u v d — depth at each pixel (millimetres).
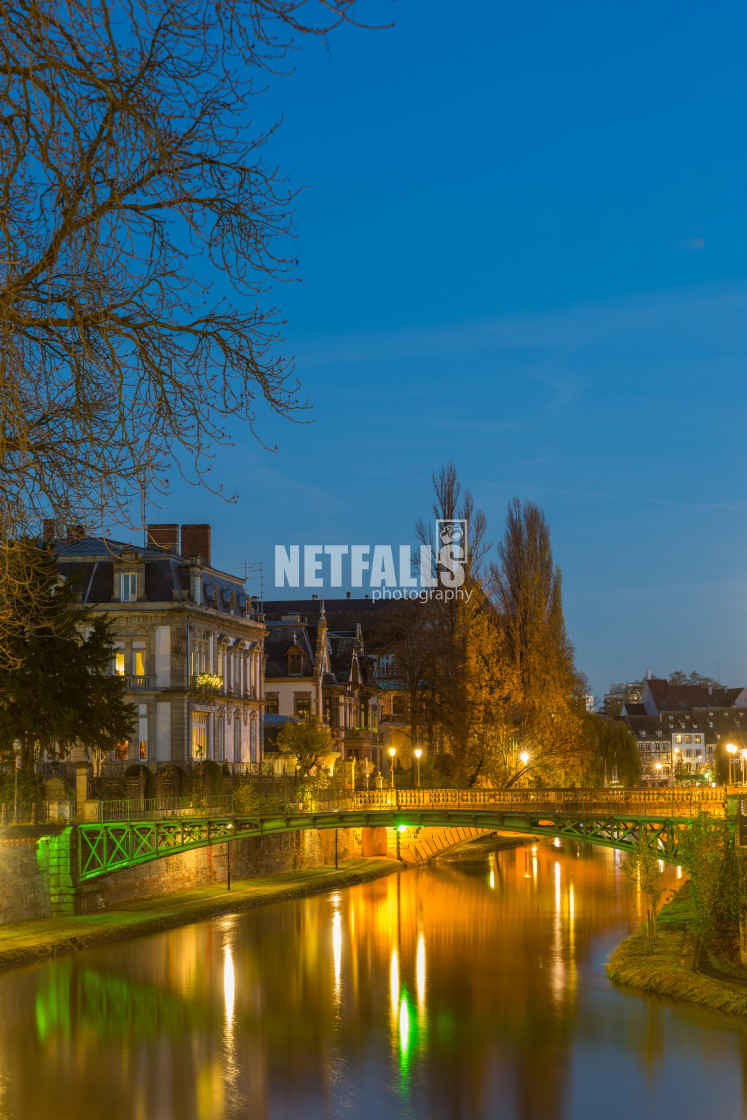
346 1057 36969
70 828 60594
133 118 12008
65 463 13703
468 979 48344
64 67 11523
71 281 12750
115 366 13406
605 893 76688
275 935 59000
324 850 91562
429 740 97000
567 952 54312
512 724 95938
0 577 13461
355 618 151125
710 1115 30922
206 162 12836
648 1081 33906
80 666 61062
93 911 61969
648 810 60938
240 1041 38969
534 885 81688
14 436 12977
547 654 96562
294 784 88500
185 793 74625
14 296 12477
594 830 62719
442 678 91750
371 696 127375
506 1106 31938
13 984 46781
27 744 61312
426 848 97750
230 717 89125
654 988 44938
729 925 48344
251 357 13961
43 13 11398
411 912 67625
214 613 85312
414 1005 43812
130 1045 38312
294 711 110438
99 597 81188
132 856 63156
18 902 57594
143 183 12492
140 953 53531
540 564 98312
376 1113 31453
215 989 46438
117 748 79250
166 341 13836
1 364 12430
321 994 45750
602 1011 42188
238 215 13102
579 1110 31422
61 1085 33844
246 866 79562
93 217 12383
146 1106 31984
